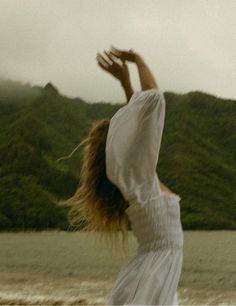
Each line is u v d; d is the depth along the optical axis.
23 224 159.38
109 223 3.54
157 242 3.32
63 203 3.57
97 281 36.25
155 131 3.35
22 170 185.38
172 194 3.45
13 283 32.22
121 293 3.28
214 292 31.25
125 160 3.36
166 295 3.18
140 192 3.36
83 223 3.57
